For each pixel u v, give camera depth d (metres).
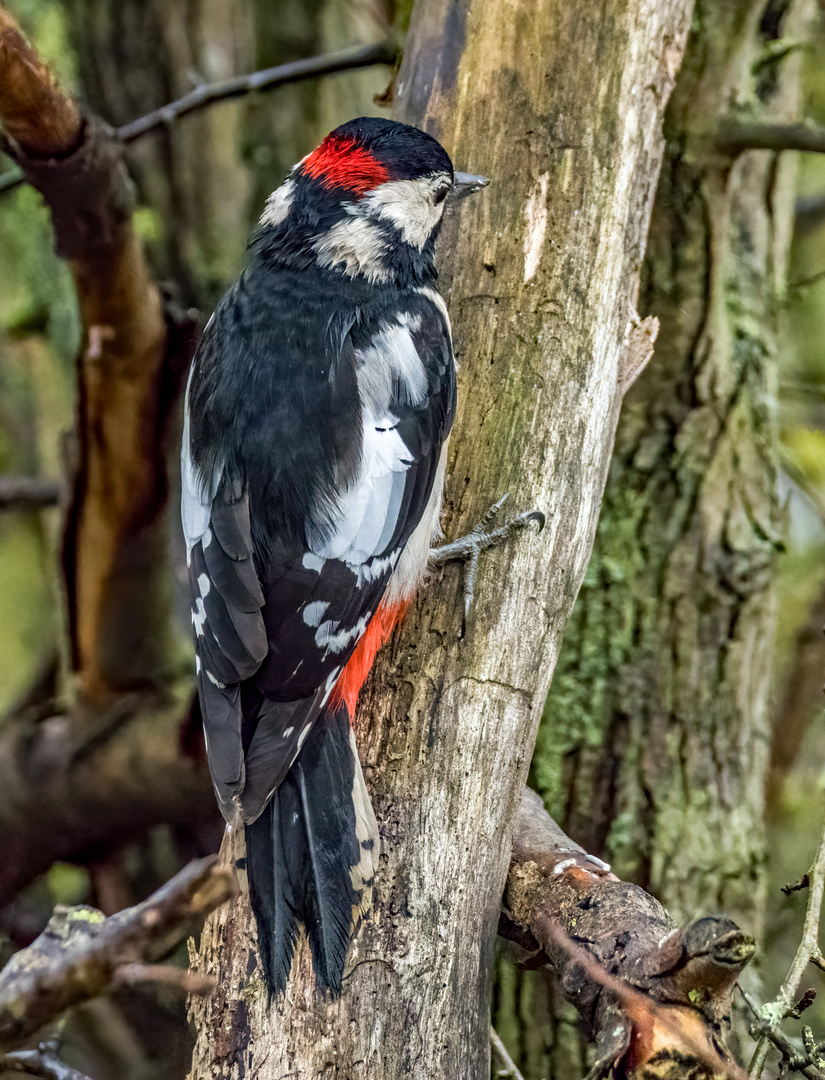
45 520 12.87
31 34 11.95
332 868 6.07
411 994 6.43
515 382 7.76
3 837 9.96
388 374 7.33
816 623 12.63
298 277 7.75
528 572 7.46
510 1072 7.70
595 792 10.21
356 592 6.82
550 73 8.23
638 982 5.86
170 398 9.38
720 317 10.55
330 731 6.55
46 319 12.40
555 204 8.02
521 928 7.20
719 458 10.51
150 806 9.89
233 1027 6.29
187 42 12.49
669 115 10.41
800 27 11.02
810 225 13.19
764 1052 6.52
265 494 6.90
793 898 11.43
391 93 10.37
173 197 12.10
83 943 5.70
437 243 8.15
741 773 10.41
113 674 9.90
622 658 10.32
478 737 7.09
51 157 7.65
